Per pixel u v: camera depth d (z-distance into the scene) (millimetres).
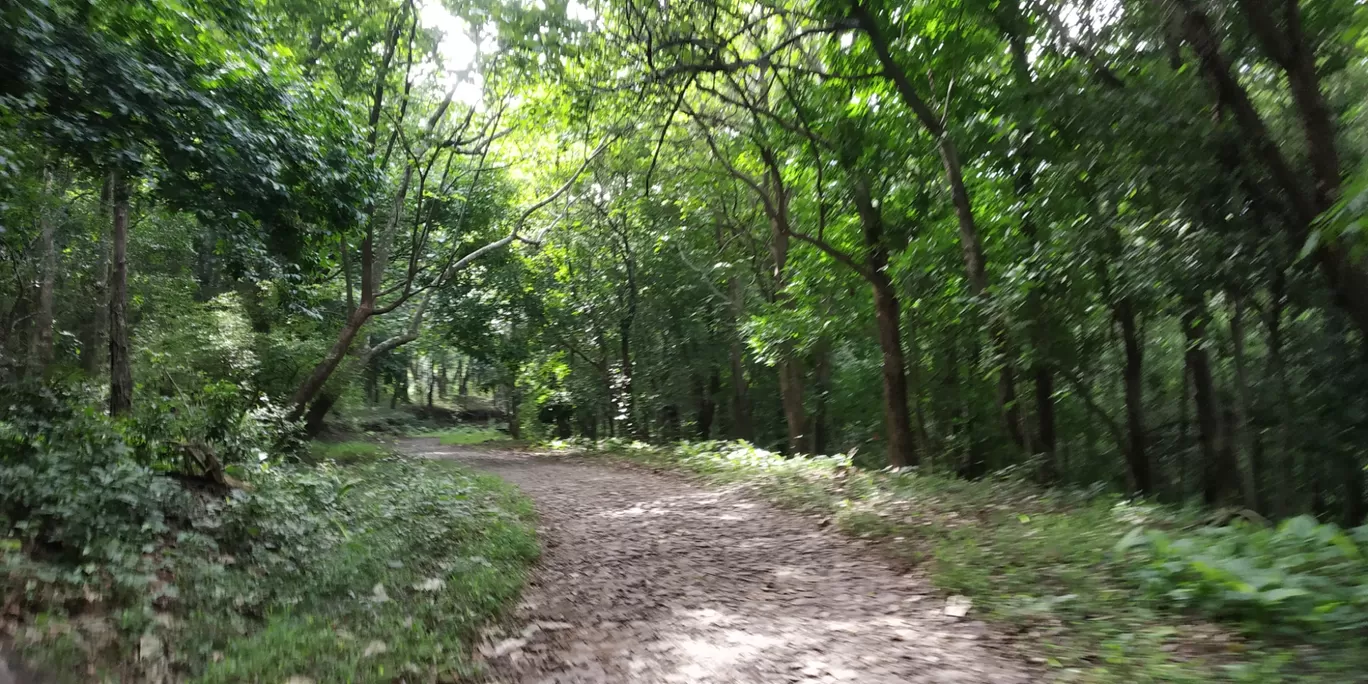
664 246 25328
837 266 18391
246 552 7324
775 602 6477
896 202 16812
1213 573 5039
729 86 16672
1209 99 9812
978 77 13531
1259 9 8617
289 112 11875
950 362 19453
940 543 7750
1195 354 15727
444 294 29578
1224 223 10320
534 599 6738
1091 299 13383
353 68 16859
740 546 8875
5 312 16703
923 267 16375
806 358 22031
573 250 27531
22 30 8414
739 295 25203
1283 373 13945
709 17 13516
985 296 13891
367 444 27609
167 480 7754
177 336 17312
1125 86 10656
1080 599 5500
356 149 13906
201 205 11430
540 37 14625
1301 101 8766
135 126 9961
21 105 8414
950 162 13797
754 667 4875
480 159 22797
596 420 33031
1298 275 10320
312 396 17734
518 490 13984
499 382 37781
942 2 12531
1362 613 4395
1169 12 9805
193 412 10195
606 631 5785
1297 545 5617
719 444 20266
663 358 28828
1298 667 4004
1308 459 14500
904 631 5457
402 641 5000
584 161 21172
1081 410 20094
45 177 13305
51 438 7867
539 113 18359
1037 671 4488
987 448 17453
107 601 5281
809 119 15367
